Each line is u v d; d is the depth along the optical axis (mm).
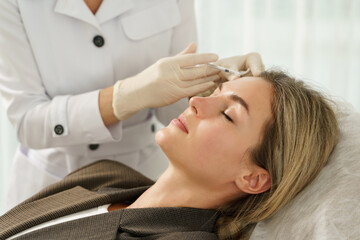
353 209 1105
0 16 1447
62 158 1684
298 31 2621
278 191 1280
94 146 1676
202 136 1295
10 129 2432
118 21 1565
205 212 1317
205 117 1308
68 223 1250
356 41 2748
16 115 1517
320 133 1317
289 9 2600
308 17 2605
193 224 1296
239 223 1325
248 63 1526
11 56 1489
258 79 1393
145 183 1598
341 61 2744
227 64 1534
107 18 1521
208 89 1479
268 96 1345
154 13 1595
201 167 1307
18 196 1742
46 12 1493
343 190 1155
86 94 1508
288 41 2633
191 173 1327
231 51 2605
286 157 1293
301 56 2641
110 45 1566
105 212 1335
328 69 2752
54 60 1530
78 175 1565
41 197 1507
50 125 1488
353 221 1087
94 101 1479
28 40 1503
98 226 1239
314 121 1319
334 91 2771
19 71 1507
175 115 1729
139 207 1389
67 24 1514
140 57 1623
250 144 1299
